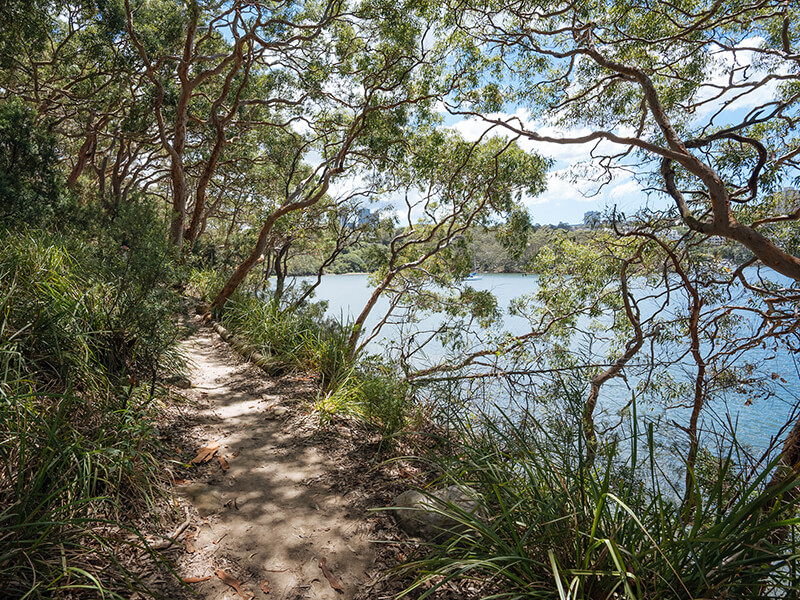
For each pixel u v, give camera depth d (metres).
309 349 6.71
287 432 4.57
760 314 6.93
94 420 3.27
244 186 22.38
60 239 6.00
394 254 12.05
